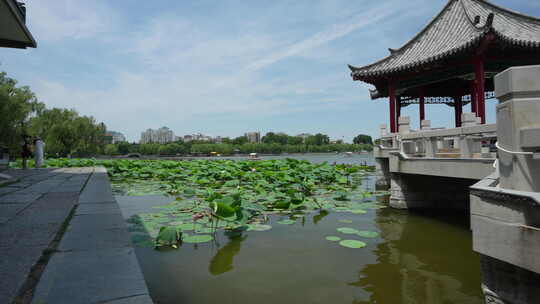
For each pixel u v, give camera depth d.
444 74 11.79
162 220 6.24
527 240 2.31
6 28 7.03
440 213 7.72
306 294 3.33
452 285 3.62
